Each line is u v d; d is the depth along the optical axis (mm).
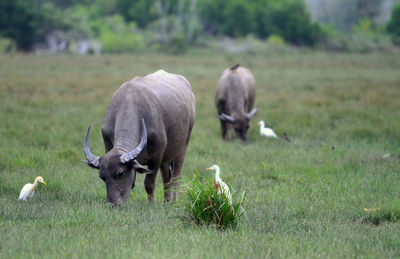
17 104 62094
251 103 57875
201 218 22781
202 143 43625
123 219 23016
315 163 37375
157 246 19594
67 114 56656
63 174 32750
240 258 18578
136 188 30859
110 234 21156
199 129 51812
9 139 41750
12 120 50250
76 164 36000
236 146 44500
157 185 32031
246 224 22984
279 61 186250
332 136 47938
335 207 26531
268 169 35188
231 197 23500
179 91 30391
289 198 28281
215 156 39594
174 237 20766
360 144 44125
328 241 20938
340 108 63406
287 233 22250
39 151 38000
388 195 28656
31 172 32688
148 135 26547
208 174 33750
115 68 134750
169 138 28641
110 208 24000
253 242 20391
